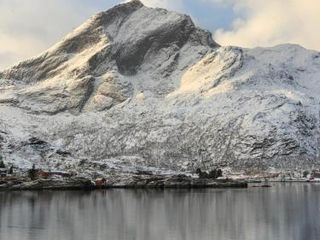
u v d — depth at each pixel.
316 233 148.75
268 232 150.62
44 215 188.88
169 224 167.00
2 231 150.25
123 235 144.88
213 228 158.38
